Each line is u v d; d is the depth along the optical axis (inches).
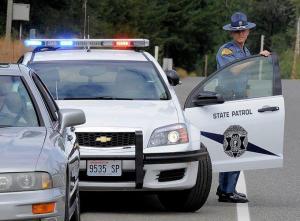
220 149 1020.5
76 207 786.2
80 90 1039.0
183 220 933.2
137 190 928.9
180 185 936.3
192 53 6761.8
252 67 1036.5
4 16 4254.4
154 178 925.8
